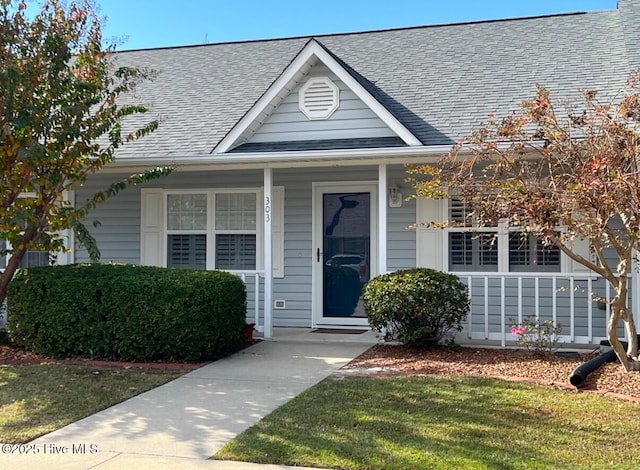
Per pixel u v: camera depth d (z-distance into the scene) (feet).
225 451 15.46
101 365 25.93
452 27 43.62
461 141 24.17
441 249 33.14
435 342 28.25
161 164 32.30
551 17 42.22
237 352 28.32
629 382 21.20
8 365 25.91
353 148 30.09
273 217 36.17
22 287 27.76
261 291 36.24
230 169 33.60
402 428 16.78
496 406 18.69
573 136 26.08
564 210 20.38
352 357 26.91
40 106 26.13
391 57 40.65
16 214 26.25
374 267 34.86
